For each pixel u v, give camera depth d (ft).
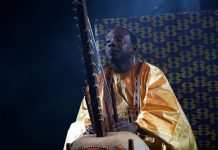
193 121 17.07
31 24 21.77
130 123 12.63
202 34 17.06
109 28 17.19
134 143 11.57
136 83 13.60
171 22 17.11
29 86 22.04
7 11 21.62
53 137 22.04
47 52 21.91
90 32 11.61
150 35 17.15
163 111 13.00
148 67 13.74
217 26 17.06
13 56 21.94
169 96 13.33
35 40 21.89
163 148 12.69
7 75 22.03
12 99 22.07
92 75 11.52
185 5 20.40
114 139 11.50
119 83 13.78
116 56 13.56
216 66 17.06
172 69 17.10
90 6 21.48
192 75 17.06
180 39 17.10
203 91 17.06
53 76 22.00
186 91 17.08
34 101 22.06
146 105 13.12
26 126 22.08
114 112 12.67
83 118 14.06
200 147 17.07
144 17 17.19
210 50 17.06
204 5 19.53
